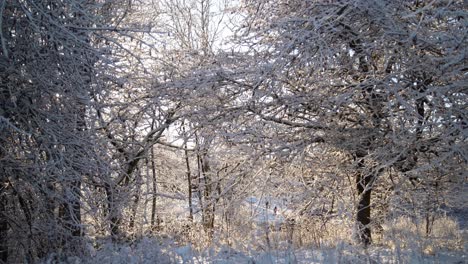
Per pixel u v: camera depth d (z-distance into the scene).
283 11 9.02
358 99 8.87
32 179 7.91
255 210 9.95
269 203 10.19
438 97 7.59
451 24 7.83
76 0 7.95
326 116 9.13
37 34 7.82
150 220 13.41
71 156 7.93
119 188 9.60
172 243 8.67
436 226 10.23
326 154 10.03
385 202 10.03
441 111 7.77
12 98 7.70
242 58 9.16
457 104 7.64
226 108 9.34
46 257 7.97
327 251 7.43
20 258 8.25
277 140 9.36
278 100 8.88
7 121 6.51
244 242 9.04
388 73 8.38
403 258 6.90
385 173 9.64
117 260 7.56
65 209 8.42
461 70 7.52
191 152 11.59
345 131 9.01
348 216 9.48
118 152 11.02
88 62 8.20
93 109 8.66
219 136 9.50
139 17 11.69
